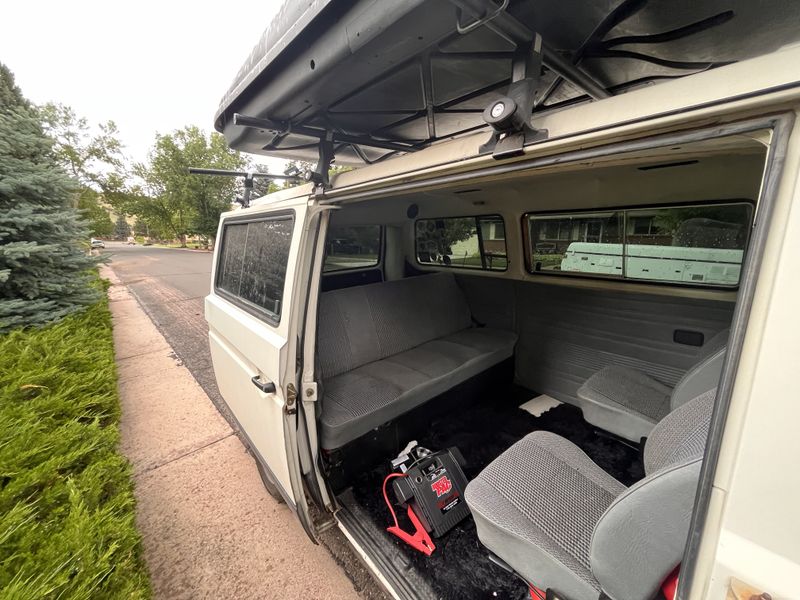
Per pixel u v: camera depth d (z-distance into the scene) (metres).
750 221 1.90
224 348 2.38
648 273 2.36
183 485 2.55
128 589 1.53
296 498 1.65
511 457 1.55
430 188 1.09
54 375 2.96
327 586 1.81
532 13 0.97
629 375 2.36
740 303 0.53
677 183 1.92
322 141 1.49
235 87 1.37
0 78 5.23
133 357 5.12
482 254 3.28
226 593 1.79
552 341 3.01
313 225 1.55
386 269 3.70
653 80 1.45
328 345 2.48
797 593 0.49
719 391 0.57
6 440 2.05
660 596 0.92
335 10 0.86
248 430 2.18
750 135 0.55
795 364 0.48
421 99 1.54
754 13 0.94
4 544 1.47
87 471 2.06
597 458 2.27
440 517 1.78
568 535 1.20
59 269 5.04
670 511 0.81
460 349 2.92
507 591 1.54
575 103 1.71
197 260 20.25
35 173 4.77
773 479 0.51
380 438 2.25
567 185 2.29
